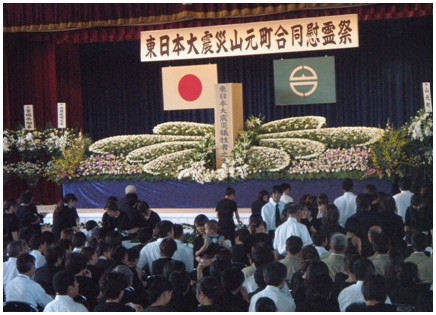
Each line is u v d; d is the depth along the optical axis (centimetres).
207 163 1526
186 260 743
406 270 585
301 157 1456
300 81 1714
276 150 1470
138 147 1588
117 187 1556
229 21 1645
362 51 1772
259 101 1862
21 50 1845
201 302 529
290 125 1566
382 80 1761
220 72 1883
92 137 1941
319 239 727
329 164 1428
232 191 1073
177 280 566
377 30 1752
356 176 1415
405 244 805
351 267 585
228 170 1475
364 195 826
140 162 1555
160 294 527
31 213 997
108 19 1656
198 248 818
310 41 1543
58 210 1039
